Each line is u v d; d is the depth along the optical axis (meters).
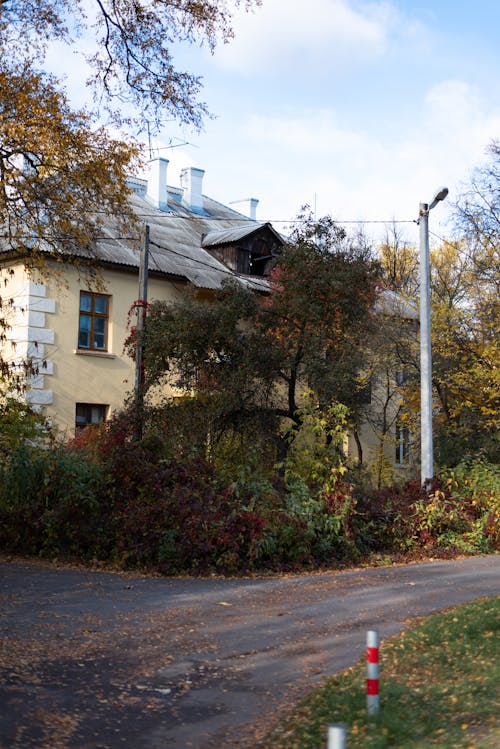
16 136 16.59
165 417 21.97
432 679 7.14
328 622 9.98
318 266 22.12
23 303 24.14
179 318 22.06
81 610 10.53
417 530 18.11
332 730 4.03
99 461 16.17
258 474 16.53
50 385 24.41
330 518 15.92
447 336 29.02
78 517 15.15
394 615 10.44
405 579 13.68
